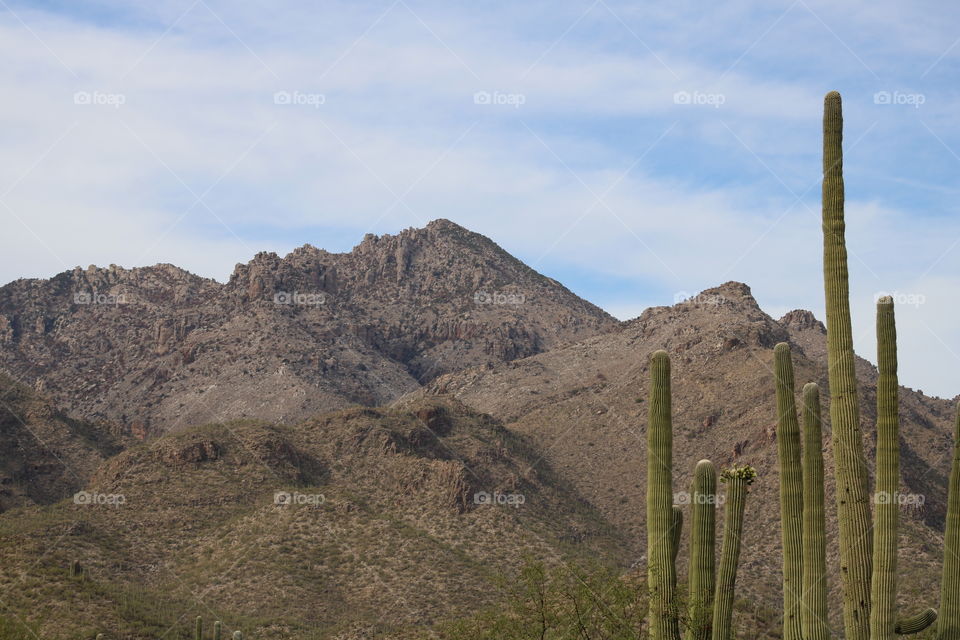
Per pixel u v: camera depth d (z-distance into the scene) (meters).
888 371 32.72
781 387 36.00
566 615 44.94
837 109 33.50
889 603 31.80
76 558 141.00
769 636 76.12
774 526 136.88
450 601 137.75
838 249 33.16
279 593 137.25
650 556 36.94
